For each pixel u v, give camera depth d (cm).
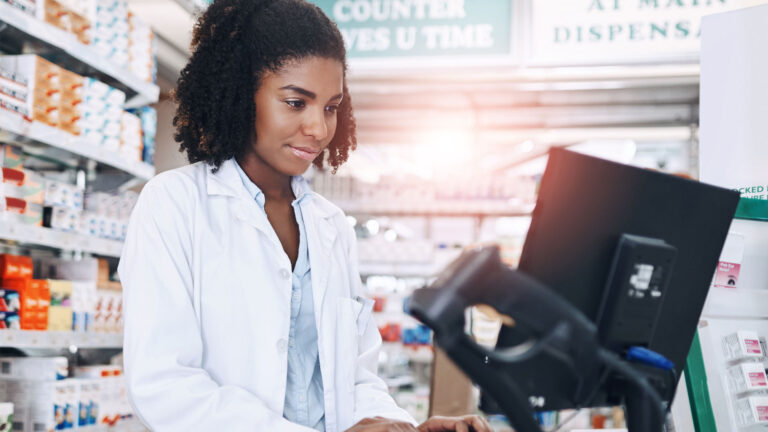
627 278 104
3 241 318
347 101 171
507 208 749
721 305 166
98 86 319
